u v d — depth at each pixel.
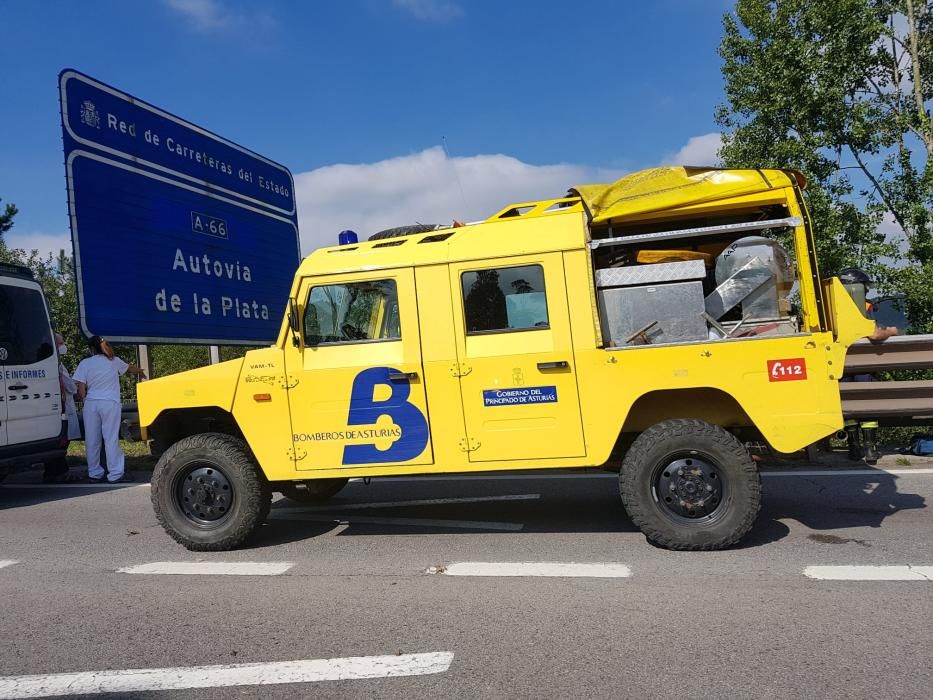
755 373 5.01
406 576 4.88
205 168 12.32
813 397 4.96
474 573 4.87
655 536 5.09
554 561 5.06
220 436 5.77
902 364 7.84
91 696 3.33
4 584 5.13
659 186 5.38
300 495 7.10
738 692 3.10
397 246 5.54
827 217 11.55
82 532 6.69
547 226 5.32
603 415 5.14
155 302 10.91
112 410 9.50
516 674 3.36
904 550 4.98
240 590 4.76
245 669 3.54
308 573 5.06
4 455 8.39
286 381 5.55
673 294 5.23
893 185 11.98
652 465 5.06
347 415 5.46
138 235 10.67
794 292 5.46
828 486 7.00
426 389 5.34
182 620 4.25
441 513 6.71
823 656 3.41
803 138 11.93
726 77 12.67
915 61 12.66
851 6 11.67
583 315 5.18
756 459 5.36
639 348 5.11
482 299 5.34
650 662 3.42
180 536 5.71
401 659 3.57
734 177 5.28
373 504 7.22
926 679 3.16
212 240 12.36
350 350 5.50
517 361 5.22
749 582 4.45
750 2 12.29
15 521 7.34
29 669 3.65
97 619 4.33
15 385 8.62
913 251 11.42
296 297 5.59
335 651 3.70
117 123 10.46
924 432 9.08
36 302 9.23
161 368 19.38
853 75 12.15
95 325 9.76
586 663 3.44
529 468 5.23
